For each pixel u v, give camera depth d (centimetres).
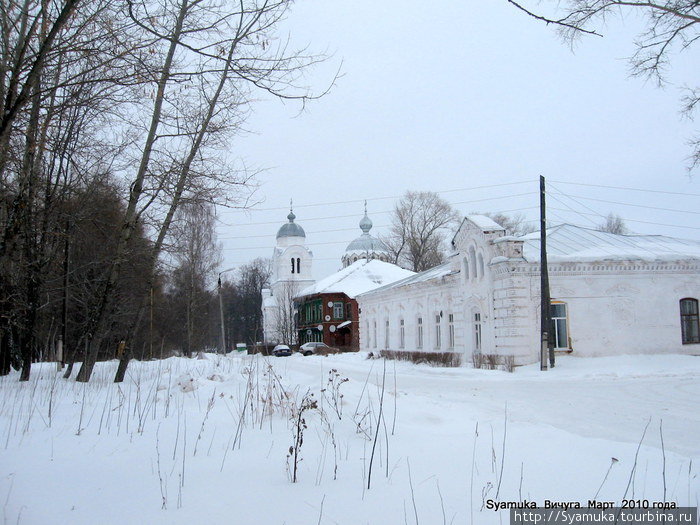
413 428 725
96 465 536
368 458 565
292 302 7081
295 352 5781
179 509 417
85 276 1947
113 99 947
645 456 593
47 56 697
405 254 6366
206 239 3959
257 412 757
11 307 1480
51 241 1599
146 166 1383
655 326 2480
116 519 399
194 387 1082
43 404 905
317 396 839
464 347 2844
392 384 1778
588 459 572
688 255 2545
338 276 5959
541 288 2223
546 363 2192
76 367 2150
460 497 448
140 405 858
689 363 2286
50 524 390
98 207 1692
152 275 1705
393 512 414
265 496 445
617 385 1658
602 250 2570
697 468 548
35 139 870
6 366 1856
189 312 3994
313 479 490
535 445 635
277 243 8081
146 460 554
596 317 2438
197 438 638
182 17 737
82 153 1391
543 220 2234
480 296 2648
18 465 535
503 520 403
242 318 9262
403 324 3825
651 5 920
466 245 2802
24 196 1026
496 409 1152
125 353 1488
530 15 480
